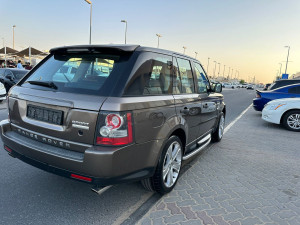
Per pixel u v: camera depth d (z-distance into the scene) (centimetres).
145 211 275
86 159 218
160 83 285
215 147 540
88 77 250
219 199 308
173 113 293
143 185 299
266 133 709
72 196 300
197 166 420
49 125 248
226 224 256
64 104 234
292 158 483
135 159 241
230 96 2598
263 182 365
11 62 3312
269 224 260
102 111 217
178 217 265
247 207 292
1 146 465
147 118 246
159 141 268
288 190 342
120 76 236
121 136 221
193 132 373
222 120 582
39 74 295
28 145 260
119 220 256
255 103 1032
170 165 311
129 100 228
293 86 959
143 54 265
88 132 223
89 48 268
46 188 316
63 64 284
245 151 518
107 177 222
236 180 368
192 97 356
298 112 743
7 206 272
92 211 271
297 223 264
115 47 252
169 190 313
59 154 235
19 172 358
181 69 344
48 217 256
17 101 284
